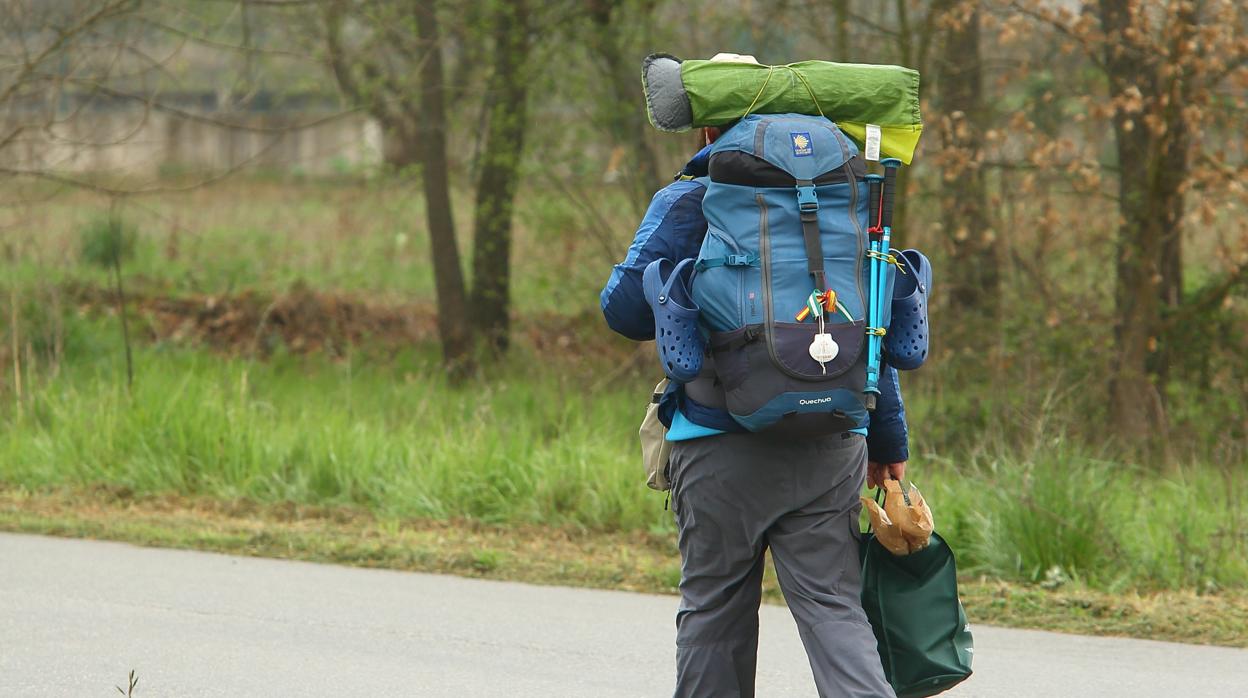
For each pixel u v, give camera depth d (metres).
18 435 38.50
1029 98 45.69
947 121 43.09
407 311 65.00
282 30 60.25
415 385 49.00
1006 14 43.28
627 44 54.03
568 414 41.03
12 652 21.42
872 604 14.32
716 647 14.15
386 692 19.70
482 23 55.62
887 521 13.94
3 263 63.38
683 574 14.33
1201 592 26.14
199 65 66.38
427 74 57.47
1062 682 20.48
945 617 14.38
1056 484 28.36
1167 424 43.00
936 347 46.16
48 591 25.39
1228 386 45.28
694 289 13.07
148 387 39.44
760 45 52.38
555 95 55.91
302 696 19.47
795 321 12.70
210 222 82.75
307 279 69.50
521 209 57.62
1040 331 44.84
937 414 40.78
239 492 34.03
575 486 32.50
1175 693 19.94
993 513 28.33
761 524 13.53
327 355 59.38
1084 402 43.06
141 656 21.33
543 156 55.44
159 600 24.89
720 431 13.41
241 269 68.88
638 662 21.45
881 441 14.35
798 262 12.79
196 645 22.02
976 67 46.84
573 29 54.69
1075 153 43.62
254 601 24.94
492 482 33.34
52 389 41.34
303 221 85.31
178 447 35.62
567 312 62.81
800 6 49.50
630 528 31.27
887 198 13.45
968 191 46.50
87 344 53.09
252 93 55.53
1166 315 46.00
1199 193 43.41
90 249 68.44
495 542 30.28
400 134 62.59
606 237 56.47
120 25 52.50
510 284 61.97
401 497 32.91
